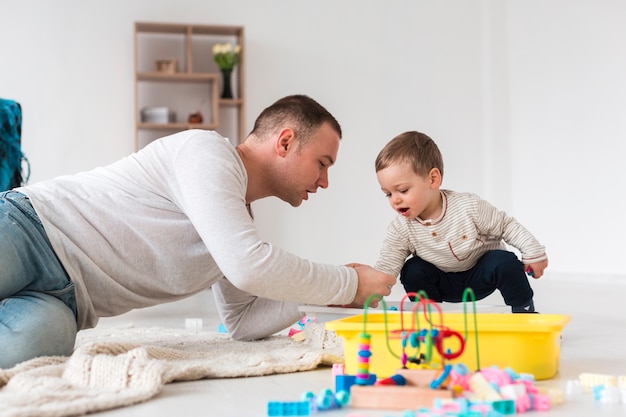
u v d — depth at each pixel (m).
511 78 6.00
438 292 2.22
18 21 5.41
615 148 5.07
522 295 2.10
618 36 5.04
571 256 5.46
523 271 2.11
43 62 5.44
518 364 1.27
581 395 1.17
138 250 1.57
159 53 5.61
